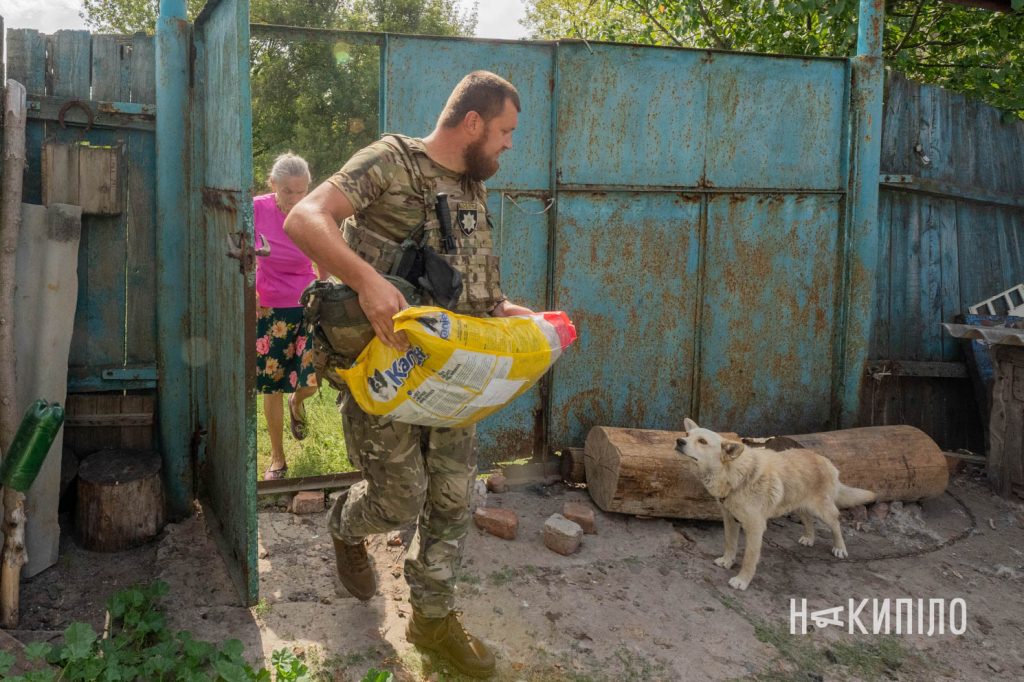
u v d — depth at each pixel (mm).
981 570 3984
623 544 3910
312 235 2203
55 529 3391
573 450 4590
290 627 3008
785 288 4977
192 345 3965
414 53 4219
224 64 3129
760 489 3602
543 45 4398
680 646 3115
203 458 4059
